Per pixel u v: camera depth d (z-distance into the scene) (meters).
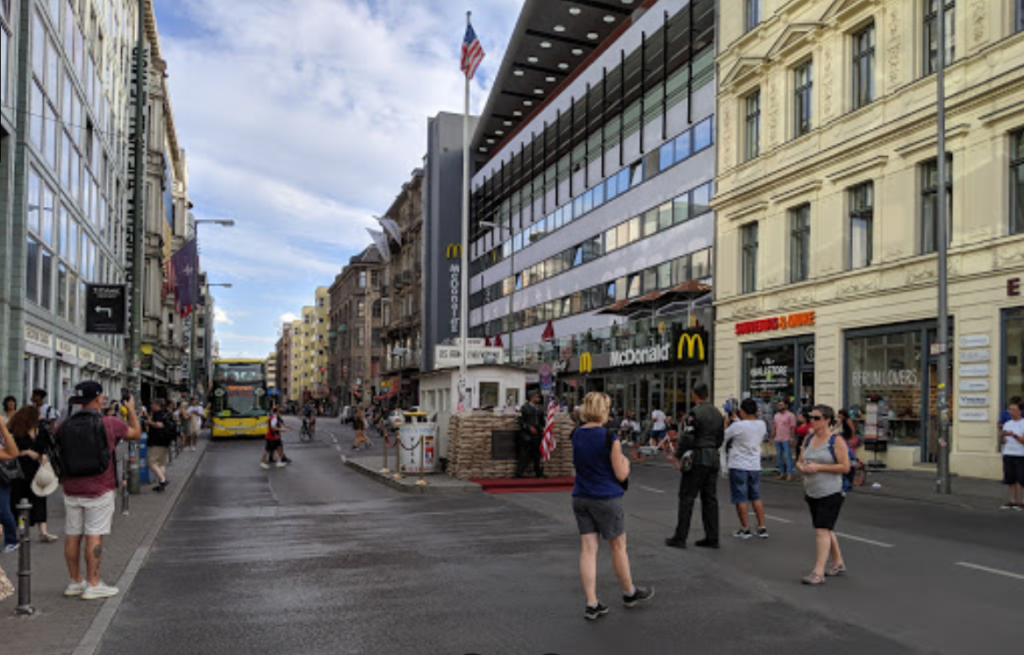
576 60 49.28
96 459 7.07
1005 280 16.83
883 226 20.56
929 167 19.48
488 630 6.07
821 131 23.12
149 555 9.30
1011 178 17.16
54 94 24.22
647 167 34.50
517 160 52.28
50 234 24.08
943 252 15.49
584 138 41.59
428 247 67.00
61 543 9.70
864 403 21.22
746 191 26.45
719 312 28.03
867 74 21.86
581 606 6.72
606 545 9.57
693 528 10.81
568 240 43.31
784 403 18.84
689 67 30.72
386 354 89.19
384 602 6.96
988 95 17.47
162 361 55.75
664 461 24.52
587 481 6.43
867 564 8.32
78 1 27.75
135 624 6.37
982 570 8.02
